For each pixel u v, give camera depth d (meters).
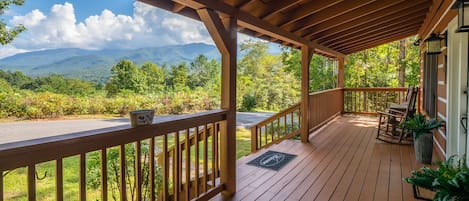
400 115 5.34
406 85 12.76
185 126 2.45
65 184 4.07
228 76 2.89
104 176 1.80
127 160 2.98
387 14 4.50
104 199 1.80
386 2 4.01
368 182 3.25
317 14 4.14
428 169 2.48
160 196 3.16
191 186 3.47
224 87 2.92
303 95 5.32
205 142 2.73
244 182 3.28
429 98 5.38
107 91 10.57
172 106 11.52
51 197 3.69
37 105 7.35
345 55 8.77
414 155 4.37
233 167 2.98
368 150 4.69
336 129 6.54
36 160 1.47
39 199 3.62
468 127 3.05
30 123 7.13
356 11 4.25
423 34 5.95
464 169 2.14
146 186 3.09
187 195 2.55
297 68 13.63
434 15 4.48
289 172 3.62
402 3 4.30
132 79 11.41
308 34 4.94
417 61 12.31
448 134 3.64
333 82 12.52
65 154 1.59
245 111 17.61
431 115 5.19
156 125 2.15
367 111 8.62
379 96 8.70
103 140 1.78
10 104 6.68
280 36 4.20
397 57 12.86
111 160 2.88
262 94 18.17
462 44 3.33
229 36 2.90
